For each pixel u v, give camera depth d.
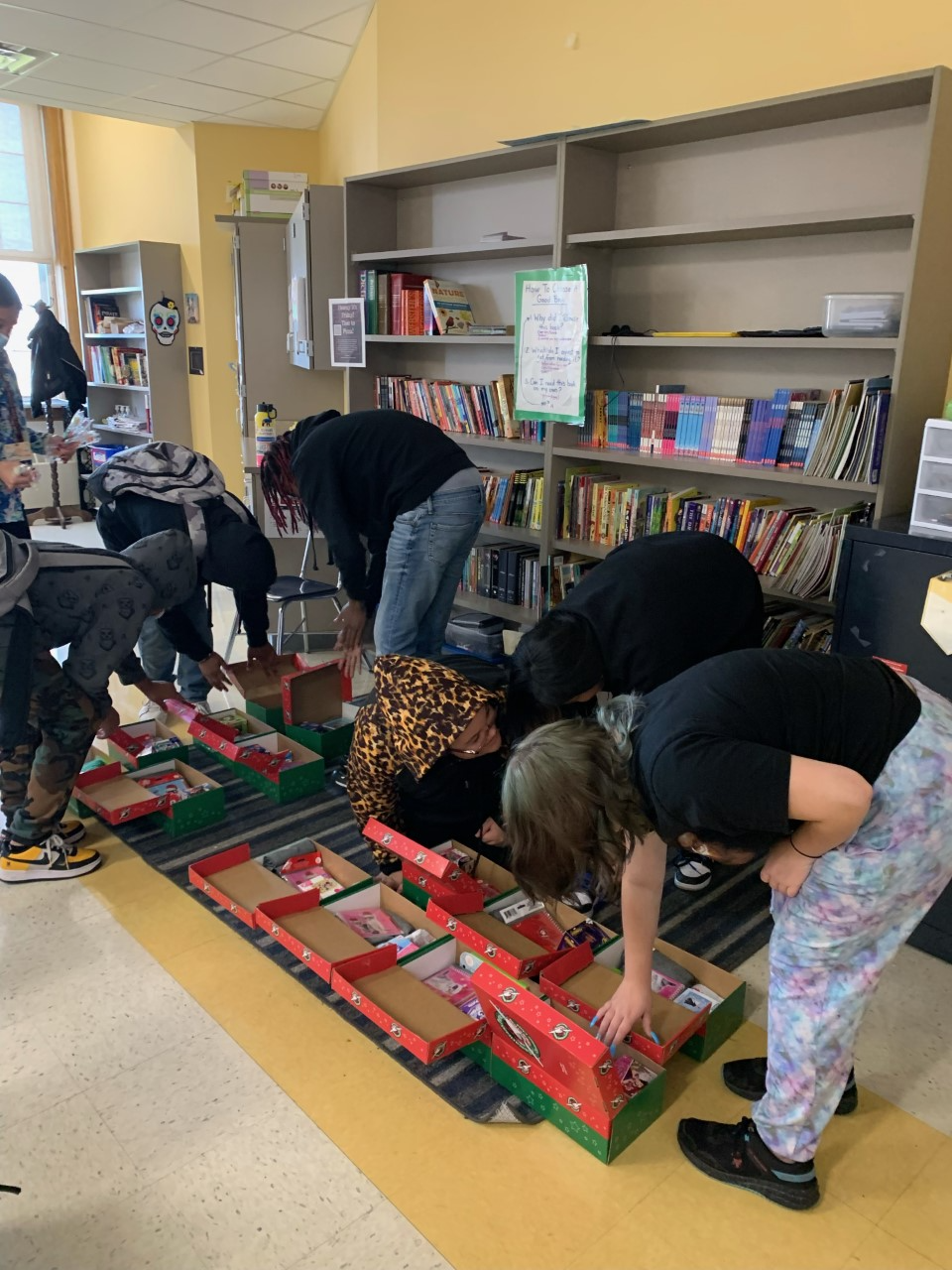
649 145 3.31
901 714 1.33
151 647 3.50
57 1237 1.55
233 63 4.95
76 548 2.45
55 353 6.84
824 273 3.01
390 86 4.40
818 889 1.39
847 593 2.40
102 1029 2.02
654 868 1.59
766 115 2.86
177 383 6.88
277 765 3.03
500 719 2.11
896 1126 1.80
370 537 3.46
